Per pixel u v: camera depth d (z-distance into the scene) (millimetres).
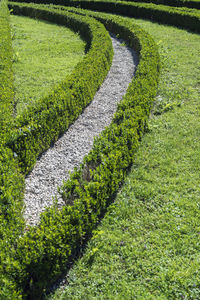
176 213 4430
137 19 18047
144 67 8477
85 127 7066
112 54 11383
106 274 3656
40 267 3297
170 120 6844
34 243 3387
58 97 6773
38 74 9953
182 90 8250
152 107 7344
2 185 4332
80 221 3842
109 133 5582
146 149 5898
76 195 4289
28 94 8539
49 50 12477
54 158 5949
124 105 6559
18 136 5316
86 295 3447
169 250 3875
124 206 4613
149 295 3381
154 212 4477
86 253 3943
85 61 9180
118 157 4977
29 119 5926
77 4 21359
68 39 14219
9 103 7172
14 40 14164
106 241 4078
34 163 5684
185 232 4105
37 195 5020
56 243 3467
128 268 3697
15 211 4027
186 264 3689
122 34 14180
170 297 3354
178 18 15617
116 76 9859
